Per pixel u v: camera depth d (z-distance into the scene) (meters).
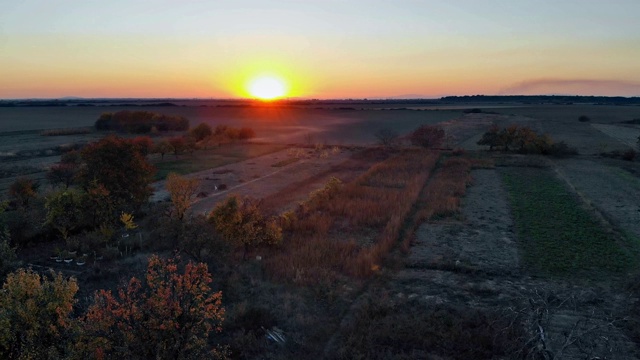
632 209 32.34
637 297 18.59
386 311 17.30
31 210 29.06
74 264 22.75
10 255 19.73
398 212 31.22
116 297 18.55
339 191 38.31
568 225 28.77
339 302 18.55
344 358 14.29
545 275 21.16
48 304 12.06
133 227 26.80
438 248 24.97
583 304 18.09
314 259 22.75
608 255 23.45
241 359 14.52
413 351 14.49
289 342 15.37
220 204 24.91
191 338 11.91
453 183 41.28
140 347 11.13
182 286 12.45
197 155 63.97
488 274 21.31
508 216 31.14
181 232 23.42
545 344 12.62
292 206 35.31
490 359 14.29
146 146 56.47
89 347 11.23
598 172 47.09
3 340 11.50
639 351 14.56
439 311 17.23
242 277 20.84
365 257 22.41
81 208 26.73
